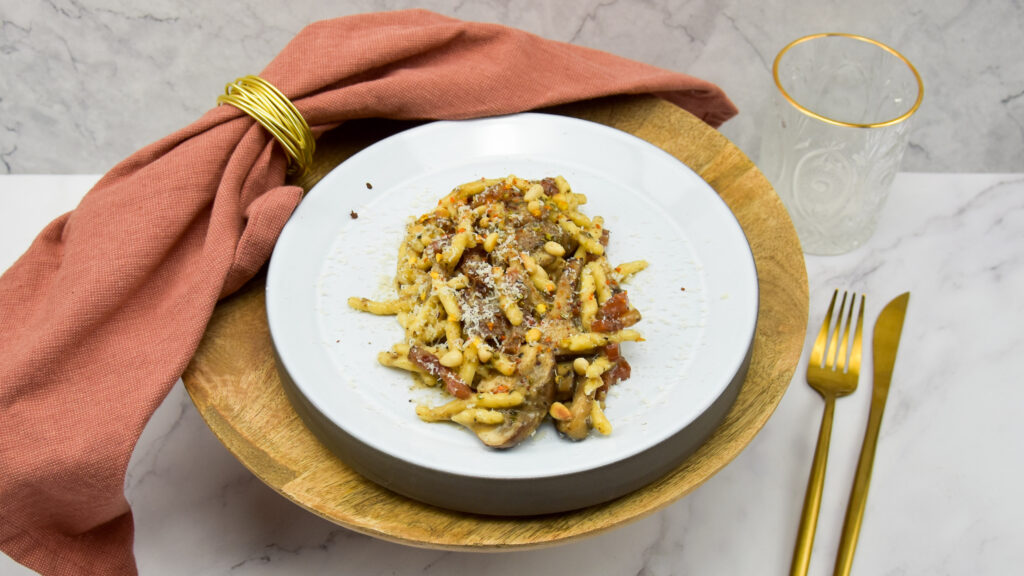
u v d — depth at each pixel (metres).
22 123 1.05
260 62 1.01
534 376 0.60
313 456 0.61
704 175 0.74
